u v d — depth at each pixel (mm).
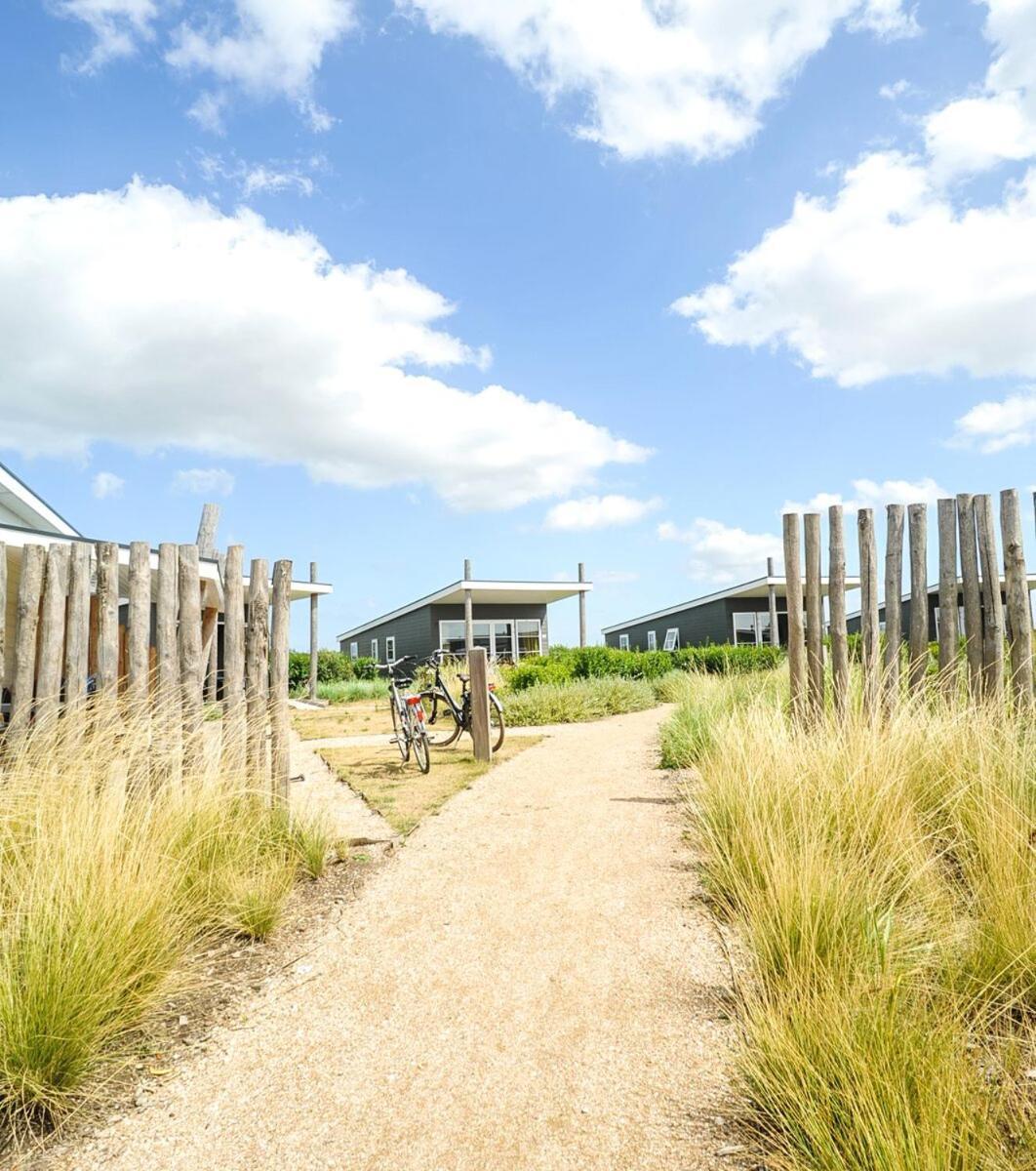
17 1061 2336
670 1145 2031
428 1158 2037
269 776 4879
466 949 3340
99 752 4266
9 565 8891
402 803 6098
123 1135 2193
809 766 4520
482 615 29906
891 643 5746
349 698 20578
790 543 6109
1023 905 2840
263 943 3482
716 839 4199
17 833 3637
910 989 2504
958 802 3951
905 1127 1803
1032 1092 2055
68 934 2762
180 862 3707
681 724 7715
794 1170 1845
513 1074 2400
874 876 3332
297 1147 2109
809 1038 2174
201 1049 2631
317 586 20656
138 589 4672
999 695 5074
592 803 5797
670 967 3051
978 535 5598
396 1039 2645
